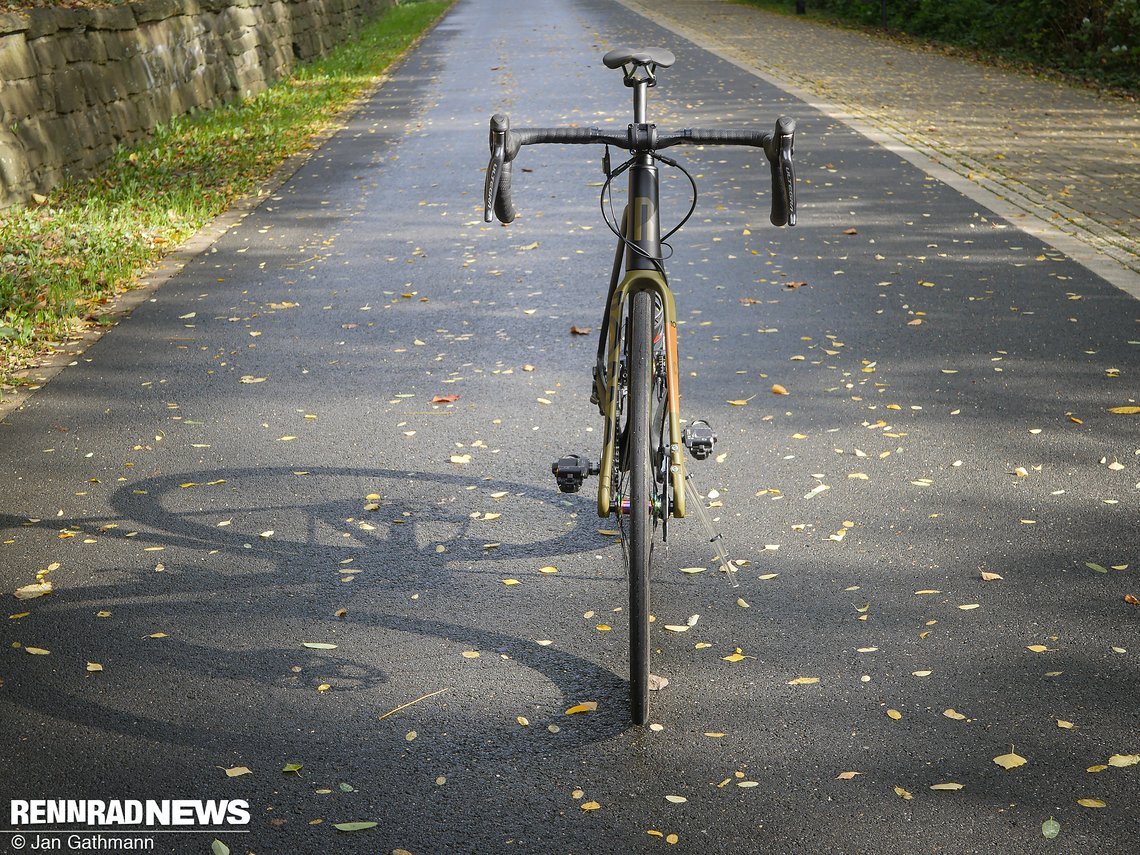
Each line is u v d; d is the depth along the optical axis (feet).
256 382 19.75
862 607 12.34
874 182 34.32
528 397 18.69
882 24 87.76
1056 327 21.33
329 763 10.04
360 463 16.33
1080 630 11.76
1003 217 29.68
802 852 8.85
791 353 20.47
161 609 12.64
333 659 11.64
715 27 92.43
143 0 45.91
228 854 8.98
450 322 22.80
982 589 12.61
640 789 9.61
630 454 9.80
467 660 11.57
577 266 26.66
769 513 14.55
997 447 16.28
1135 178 33.78
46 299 24.56
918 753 9.95
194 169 39.09
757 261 26.55
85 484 15.85
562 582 13.05
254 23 61.21
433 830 9.18
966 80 57.11
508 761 10.00
